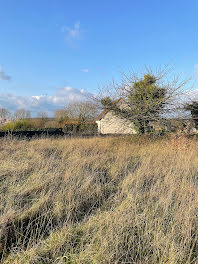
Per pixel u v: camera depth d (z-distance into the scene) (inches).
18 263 88.0
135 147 355.6
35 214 124.6
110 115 473.7
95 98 436.5
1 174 188.5
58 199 142.3
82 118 950.4
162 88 409.7
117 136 461.4
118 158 269.1
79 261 87.5
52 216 125.2
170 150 318.0
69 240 102.0
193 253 95.4
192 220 116.7
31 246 98.7
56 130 724.7
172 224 114.8
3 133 542.9
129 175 194.7
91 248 94.5
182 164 231.1
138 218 117.2
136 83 425.7
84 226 114.7
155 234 103.5
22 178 185.0
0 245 98.3
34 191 158.2
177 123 419.8
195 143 345.7
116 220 115.4
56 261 89.7
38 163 225.3
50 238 103.7
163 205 135.0
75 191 157.2
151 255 93.2
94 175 193.0
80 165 221.9
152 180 191.5
